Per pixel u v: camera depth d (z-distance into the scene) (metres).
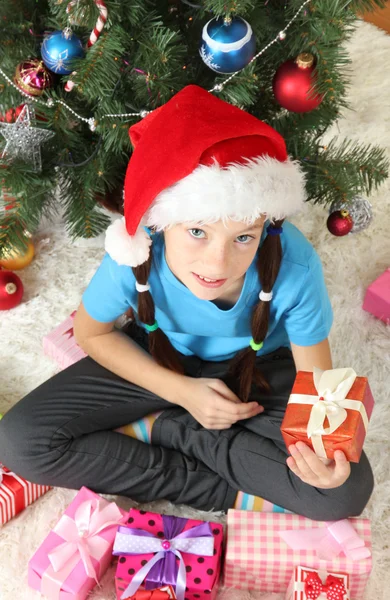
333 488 1.29
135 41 1.39
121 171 1.67
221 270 1.11
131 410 1.44
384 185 2.01
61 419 1.38
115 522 1.32
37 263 1.83
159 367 1.40
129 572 1.25
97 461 1.37
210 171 1.01
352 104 2.19
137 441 1.42
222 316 1.31
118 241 1.17
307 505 1.31
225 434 1.41
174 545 1.27
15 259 1.76
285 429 1.16
